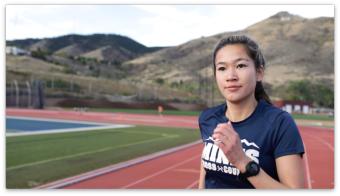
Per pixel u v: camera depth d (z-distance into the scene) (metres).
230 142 1.38
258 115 1.52
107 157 9.79
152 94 25.73
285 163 1.44
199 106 23.66
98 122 21.03
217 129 1.40
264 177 1.40
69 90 27.72
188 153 10.85
